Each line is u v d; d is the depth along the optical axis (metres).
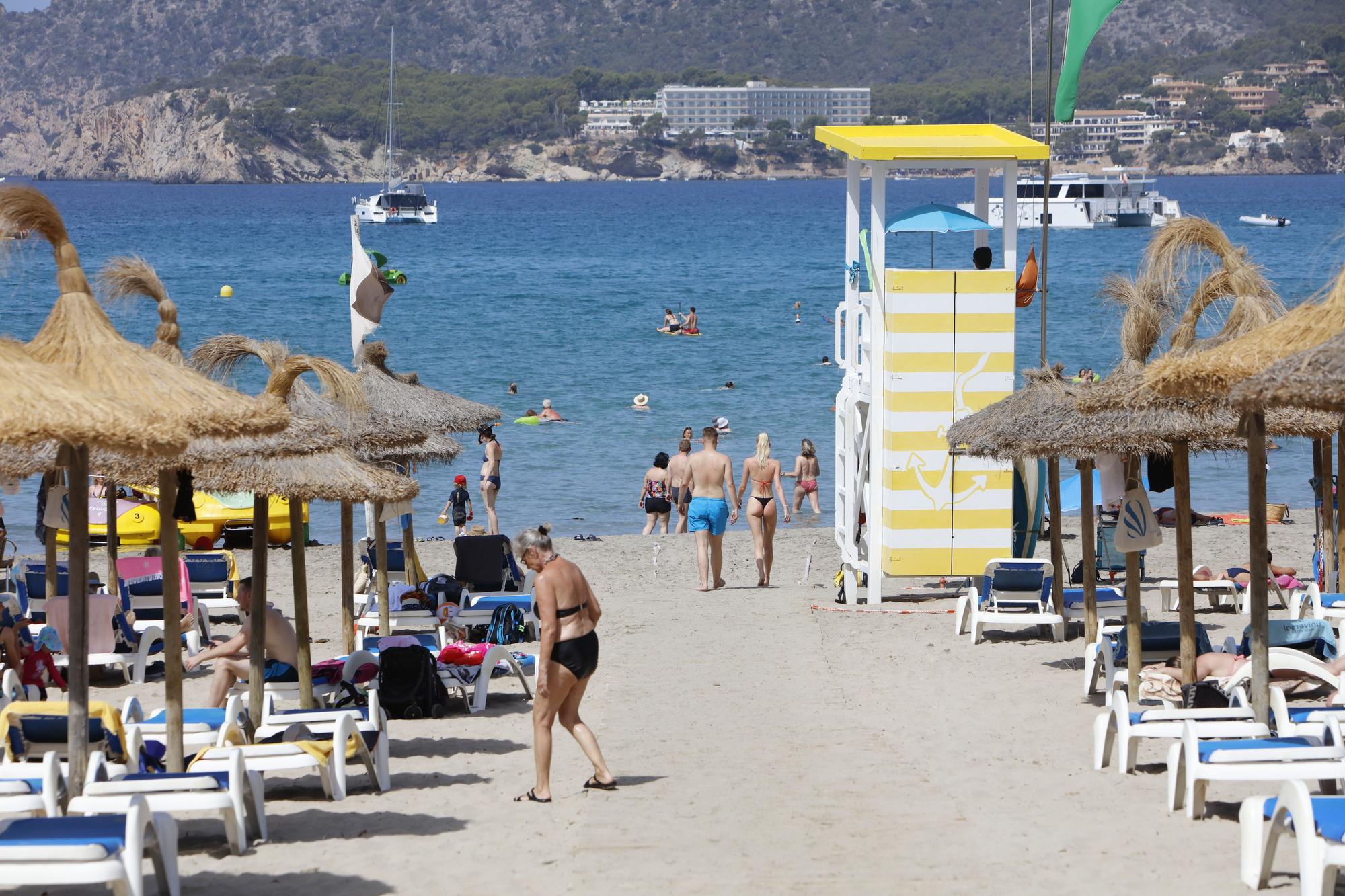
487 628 36.53
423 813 20.28
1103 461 26.55
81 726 17.12
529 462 74.31
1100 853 17.31
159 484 20.09
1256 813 15.84
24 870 14.20
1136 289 25.28
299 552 25.72
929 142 40.38
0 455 22.44
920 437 39.97
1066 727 25.39
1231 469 72.56
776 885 16.12
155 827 15.44
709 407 91.12
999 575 34.69
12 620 27.75
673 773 22.28
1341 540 35.00
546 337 128.12
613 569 49.19
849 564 41.84
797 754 23.55
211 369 24.48
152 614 34.38
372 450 31.92
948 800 20.19
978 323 39.66
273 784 22.44
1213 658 25.28
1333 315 18.80
